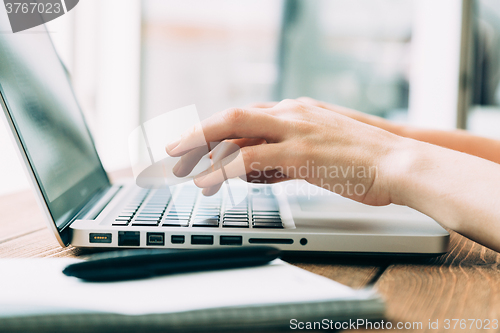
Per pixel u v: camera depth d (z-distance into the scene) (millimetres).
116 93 2273
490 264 365
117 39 2262
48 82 504
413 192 381
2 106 335
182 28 2348
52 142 436
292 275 262
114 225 367
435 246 366
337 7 2359
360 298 224
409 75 2400
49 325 196
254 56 2387
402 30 2373
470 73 2211
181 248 359
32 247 400
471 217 350
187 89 2385
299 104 463
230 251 277
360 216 428
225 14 2355
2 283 238
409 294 287
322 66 2393
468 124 2238
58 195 382
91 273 244
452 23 2209
